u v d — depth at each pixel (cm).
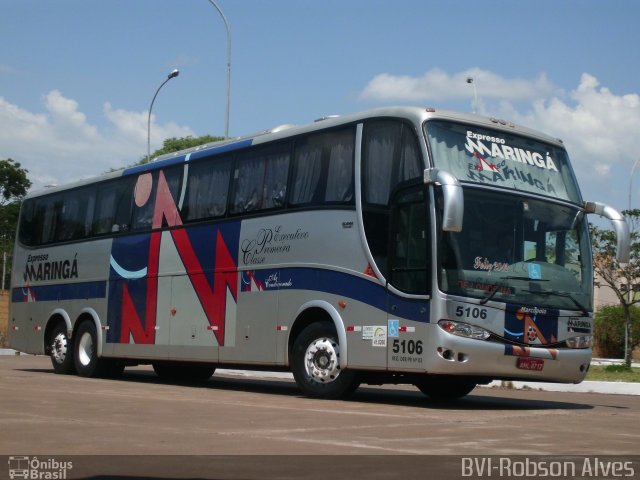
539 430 1012
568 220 1378
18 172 6238
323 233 1420
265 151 1582
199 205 1720
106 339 1942
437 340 1228
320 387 1411
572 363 1320
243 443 848
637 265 2873
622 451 850
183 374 2138
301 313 1444
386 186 1327
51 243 2180
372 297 1327
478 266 1263
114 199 1991
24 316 2239
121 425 973
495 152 1345
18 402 1227
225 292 1614
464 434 951
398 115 1330
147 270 1838
